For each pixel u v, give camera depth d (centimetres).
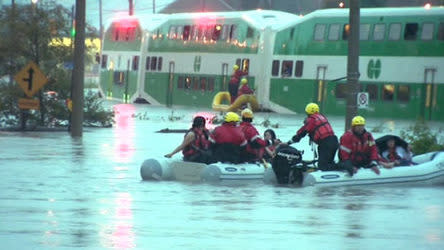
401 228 3522
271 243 3139
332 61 13888
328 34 13950
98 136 8931
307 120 5191
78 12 8644
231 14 15638
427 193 4791
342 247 3080
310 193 4722
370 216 3862
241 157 5262
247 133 5253
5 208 3950
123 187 4866
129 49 17825
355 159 5122
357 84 6831
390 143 5316
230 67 15525
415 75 12912
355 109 6838
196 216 3784
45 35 9512
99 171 5669
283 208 4100
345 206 4209
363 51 13488
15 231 3306
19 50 9488
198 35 16212
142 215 3784
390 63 13188
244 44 15275
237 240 3186
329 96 13938
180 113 14412
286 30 14612
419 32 12912
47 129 9631
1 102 9669
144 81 17362
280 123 12238
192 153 5312
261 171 5203
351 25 6800
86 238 3170
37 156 6619
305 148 7981
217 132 5262
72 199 4306
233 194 4625
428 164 5206
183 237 3228
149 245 3052
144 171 5222
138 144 7969
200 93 16100
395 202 4388
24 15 9531
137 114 13862
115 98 18338
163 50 16962
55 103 9644
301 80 14325
